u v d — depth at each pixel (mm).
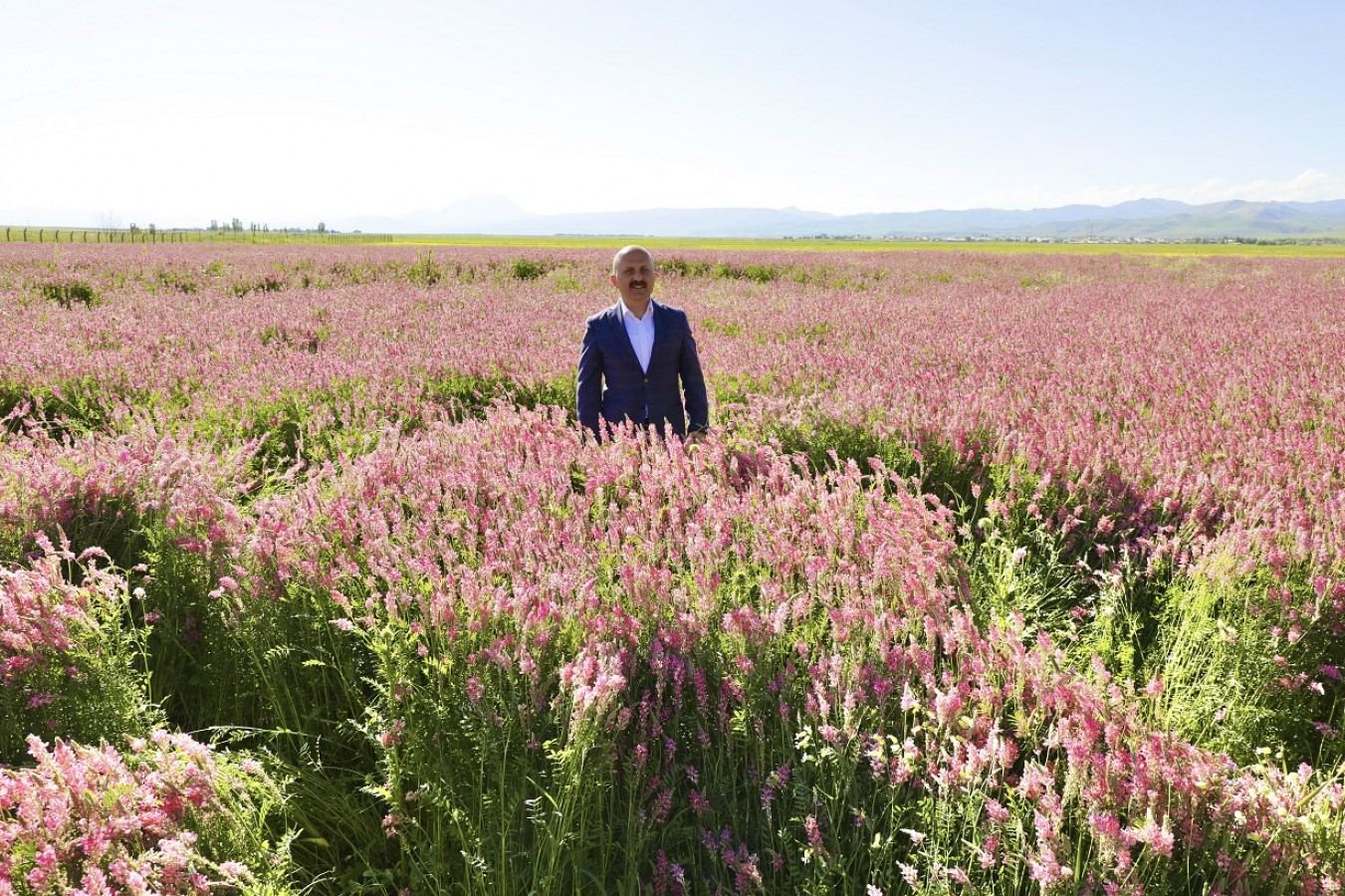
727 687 2467
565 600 2750
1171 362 8773
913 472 5113
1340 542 3273
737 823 2207
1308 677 2863
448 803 2135
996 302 16812
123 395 7391
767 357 8688
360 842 2387
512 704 2369
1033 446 4723
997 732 2082
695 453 4547
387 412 6875
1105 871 1785
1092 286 22844
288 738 2709
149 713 2639
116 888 1643
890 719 2420
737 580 3113
